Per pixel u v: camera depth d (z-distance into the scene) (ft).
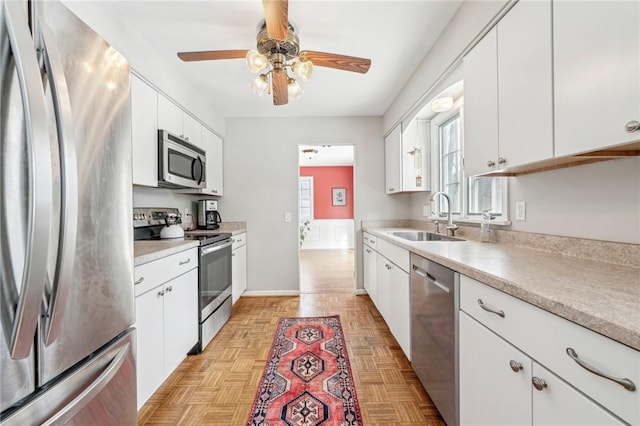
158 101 6.78
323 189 25.09
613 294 2.38
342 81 8.50
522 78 3.76
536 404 2.49
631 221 3.35
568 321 2.17
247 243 11.64
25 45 1.98
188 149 7.95
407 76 8.21
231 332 8.09
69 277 2.31
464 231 7.24
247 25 5.82
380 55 7.04
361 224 11.74
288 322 8.74
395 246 6.84
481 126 4.68
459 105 7.69
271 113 11.24
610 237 3.60
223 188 11.59
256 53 5.27
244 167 11.66
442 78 6.32
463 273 3.66
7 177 1.94
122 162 3.25
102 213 2.91
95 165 2.81
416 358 5.46
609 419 1.87
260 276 11.67
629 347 1.76
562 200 4.29
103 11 5.00
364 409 4.90
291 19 5.64
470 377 3.58
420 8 5.39
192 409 4.96
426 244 5.75
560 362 2.25
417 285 5.35
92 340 2.77
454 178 8.57
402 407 4.94
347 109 10.94
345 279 14.25
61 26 2.44
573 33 2.99
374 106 10.64
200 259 6.96
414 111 8.44
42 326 2.22
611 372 1.86
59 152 2.24
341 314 9.41
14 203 1.97
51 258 2.25
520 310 2.68
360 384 5.59
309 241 24.94
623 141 2.52
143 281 4.74
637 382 1.72
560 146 3.18
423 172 9.55
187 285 6.38
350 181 25.12
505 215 5.56
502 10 4.13
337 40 6.40
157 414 4.85
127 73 3.38
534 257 4.15
